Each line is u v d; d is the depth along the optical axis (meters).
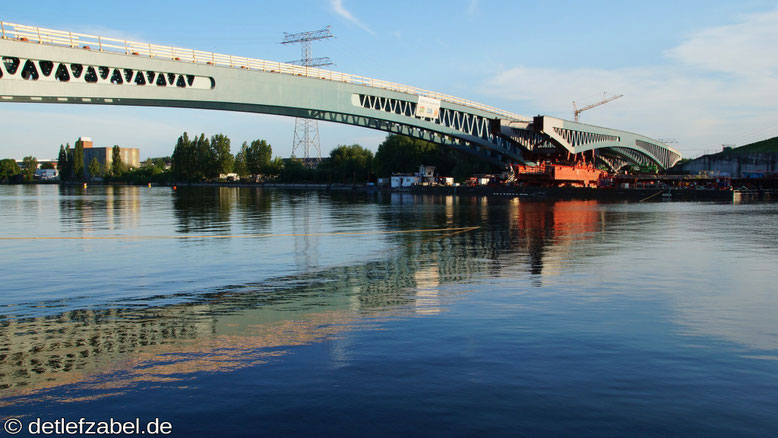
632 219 45.25
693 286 16.03
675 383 8.28
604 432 6.74
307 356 9.57
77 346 10.33
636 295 14.73
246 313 12.91
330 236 31.23
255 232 33.47
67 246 26.23
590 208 63.69
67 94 45.31
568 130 119.81
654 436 6.65
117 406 7.58
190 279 17.66
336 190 153.62
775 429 6.83
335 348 10.02
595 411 7.31
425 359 9.35
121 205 67.25
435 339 10.55
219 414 7.29
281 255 23.36
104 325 11.85
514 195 99.94
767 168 130.75
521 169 100.12
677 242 28.12
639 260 21.62
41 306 13.77
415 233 33.16
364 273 18.80
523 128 111.12
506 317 12.29
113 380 8.53
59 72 48.38
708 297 14.45
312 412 7.31
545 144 120.06
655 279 17.25
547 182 98.25
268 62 63.00
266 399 7.73
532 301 14.03
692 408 7.42
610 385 8.19
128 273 18.73
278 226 37.72
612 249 25.28
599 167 168.25
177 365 9.19
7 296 14.96
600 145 134.62
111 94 48.34
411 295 14.96
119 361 9.42
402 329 11.30
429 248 25.86
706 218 46.72
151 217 46.19
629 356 9.50
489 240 29.30
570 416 7.16
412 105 89.12
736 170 135.38
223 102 58.16
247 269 19.67
